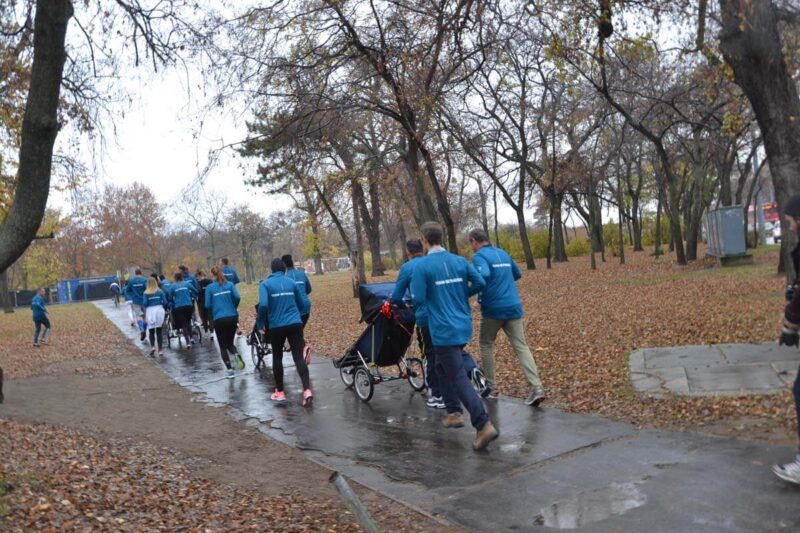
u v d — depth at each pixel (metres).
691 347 8.99
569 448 5.84
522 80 25.56
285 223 52.06
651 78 21.02
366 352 8.68
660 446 5.54
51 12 5.60
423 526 4.57
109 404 9.86
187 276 17.23
